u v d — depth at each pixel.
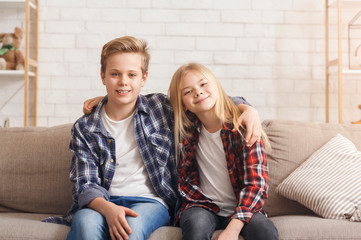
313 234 1.31
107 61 1.54
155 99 1.67
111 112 1.60
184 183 1.55
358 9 2.78
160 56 2.78
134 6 2.77
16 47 2.65
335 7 2.73
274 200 1.63
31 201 1.74
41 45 2.77
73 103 2.78
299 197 1.53
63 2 2.76
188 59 2.78
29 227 1.37
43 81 2.77
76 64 2.78
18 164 1.76
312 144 1.71
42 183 1.75
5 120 2.59
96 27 2.77
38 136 1.83
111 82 1.52
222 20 2.78
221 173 1.55
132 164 1.56
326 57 2.75
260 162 1.45
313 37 2.80
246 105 1.56
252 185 1.42
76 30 2.77
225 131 1.53
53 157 1.77
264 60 2.80
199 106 1.52
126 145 1.57
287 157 1.69
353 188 1.47
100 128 1.56
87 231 1.23
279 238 1.31
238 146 1.52
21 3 2.61
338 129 1.78
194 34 2.78
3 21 2.76
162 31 2.77
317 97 2.81
